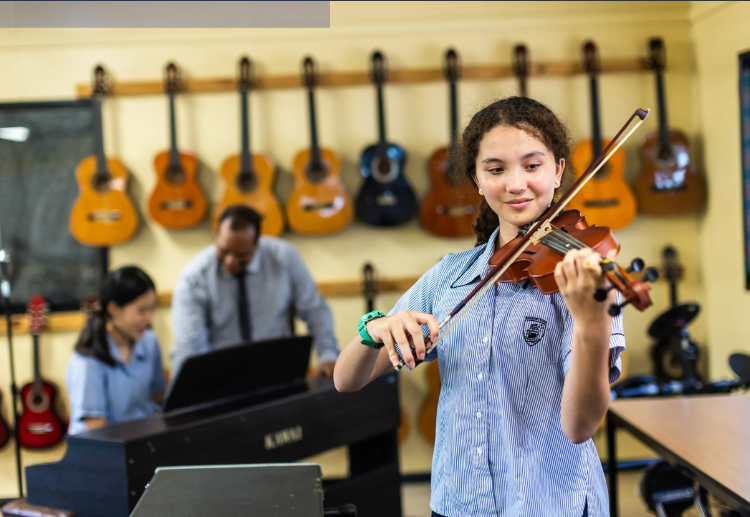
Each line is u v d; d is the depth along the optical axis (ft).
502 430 4.01
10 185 13.21
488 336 4.07
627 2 13.28
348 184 13.43
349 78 13.21
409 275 13.46
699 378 12.69
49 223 13.24
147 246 13.25
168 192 12.78
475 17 13.29
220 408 8.20
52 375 13.14
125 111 13.20
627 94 13.41
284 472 5.35
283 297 11.18
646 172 12.98
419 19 13.26
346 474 13.35
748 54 11.54
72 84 13.15
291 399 8.50
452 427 4.16
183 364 7.89
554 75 13.25
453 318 4.07
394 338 3.81
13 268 13.20
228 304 10.96
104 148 13.03
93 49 13.15
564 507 3.91
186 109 13.24
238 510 4.62
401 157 13.04
